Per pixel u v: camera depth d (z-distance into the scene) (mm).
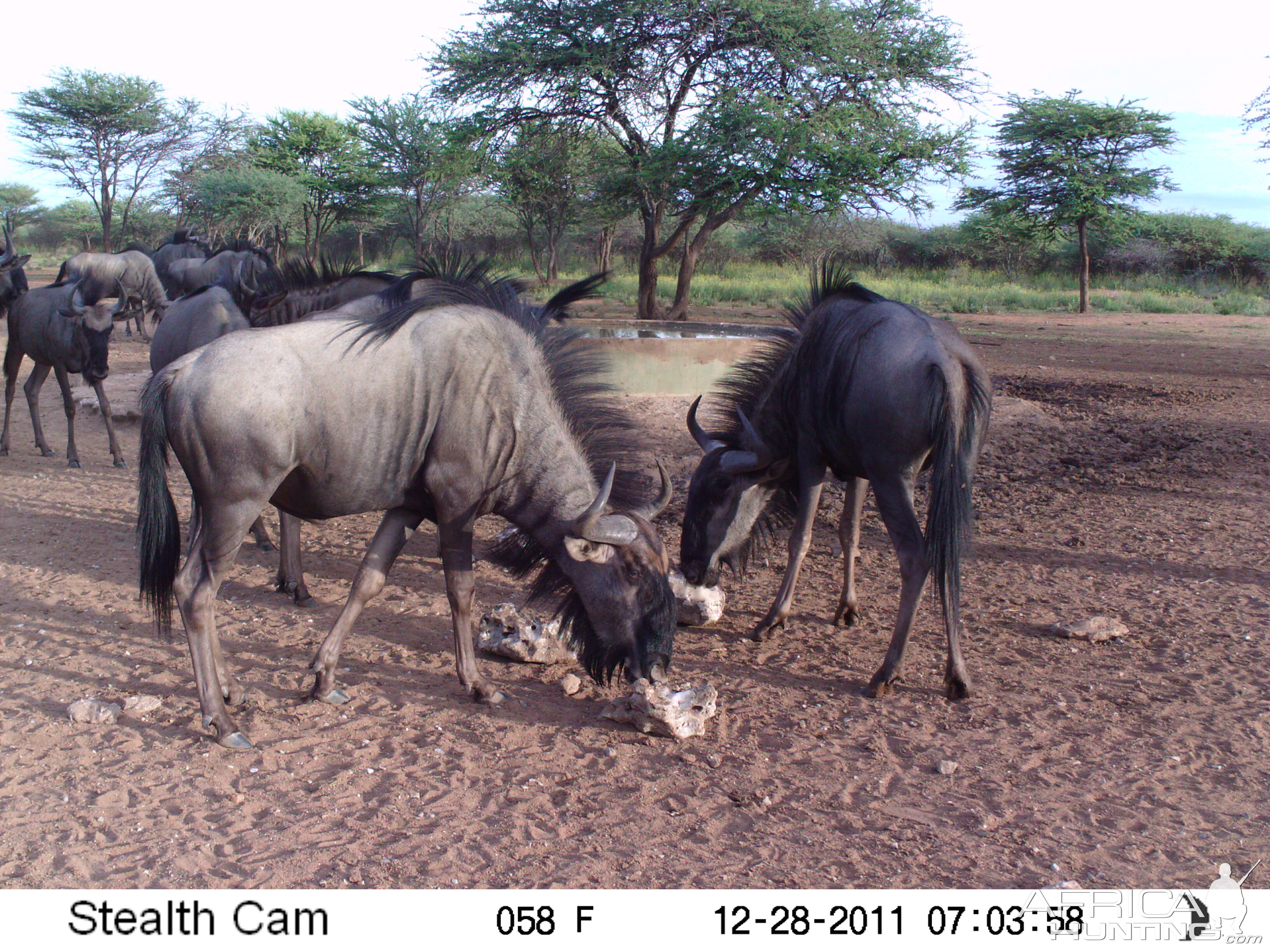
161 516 4387
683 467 9984
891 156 22734
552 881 3428
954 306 34156
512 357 4695
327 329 4434
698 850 3666
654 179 22766
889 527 5125
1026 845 3723
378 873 3455
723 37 23047
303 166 42094
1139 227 40062
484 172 27562
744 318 27062
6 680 5043
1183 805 4035
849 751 4512
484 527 8359
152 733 4512
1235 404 15203
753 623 6305
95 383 10117
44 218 60250
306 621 6094
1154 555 7574
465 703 4980
